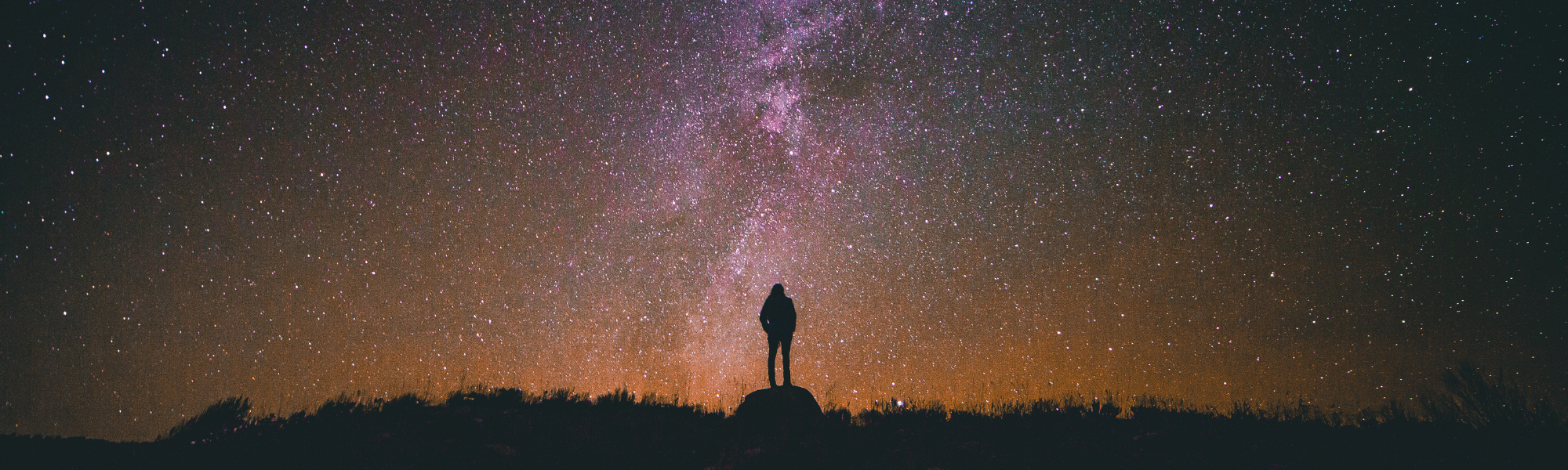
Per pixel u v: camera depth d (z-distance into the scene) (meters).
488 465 4.56
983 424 6.20
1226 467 4.68
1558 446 4.68
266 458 4.63
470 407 6.48
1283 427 5.88
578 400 7.28
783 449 5.07
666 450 5.18
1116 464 4.75
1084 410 6.85
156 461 4.66
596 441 5.26
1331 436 5.45
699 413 6.98
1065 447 5.14
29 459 4.70
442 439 5.19
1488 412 5.41
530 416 6.13
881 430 6.10
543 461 4.75
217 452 4.78
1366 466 4.55
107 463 4.64
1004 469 4.65
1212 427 5.86
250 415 5.70
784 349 6.96
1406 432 5.45
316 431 5.29
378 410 6.20
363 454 4.72
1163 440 5.37
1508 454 4.61
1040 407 7.01
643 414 6.68
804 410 6.02
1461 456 4.65
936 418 6.59
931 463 4.82
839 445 5.38
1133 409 6.87
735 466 4.76
